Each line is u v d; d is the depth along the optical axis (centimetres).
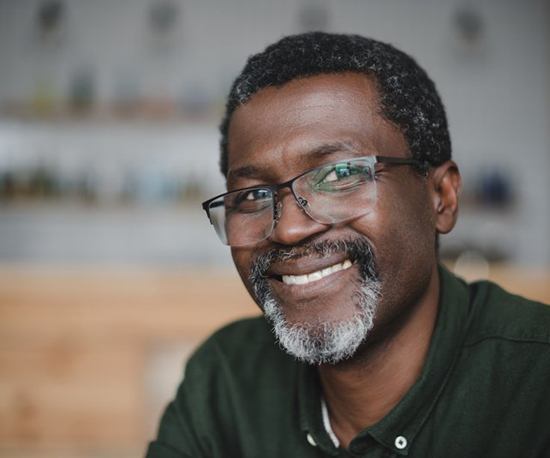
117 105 398
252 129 89
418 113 92
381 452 91
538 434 86
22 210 408
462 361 94
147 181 403
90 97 401
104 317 247
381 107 89
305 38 95
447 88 413
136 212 406
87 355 246
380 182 86
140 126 410
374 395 94
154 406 248
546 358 89
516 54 414
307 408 99
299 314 88
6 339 245
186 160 411
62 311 246
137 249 409
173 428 110
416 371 94
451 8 414
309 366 100
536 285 265
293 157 86
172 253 409
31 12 406
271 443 103
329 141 86
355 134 86
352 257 86
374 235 86
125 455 244
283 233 86
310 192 86
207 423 108
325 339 87
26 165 405
